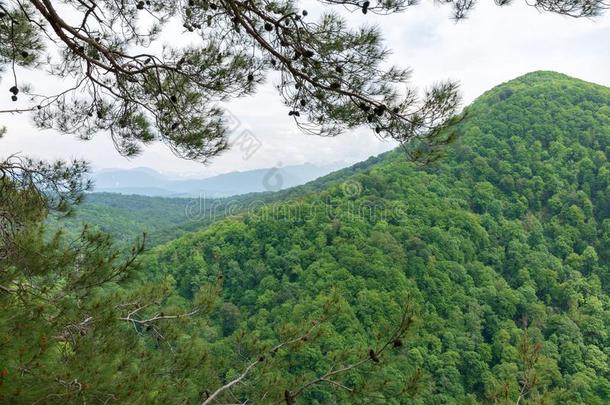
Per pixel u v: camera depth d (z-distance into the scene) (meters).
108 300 2.86
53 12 2.76
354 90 2.81
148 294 3.86
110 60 3.07
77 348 2.34
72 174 3.79
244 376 3.51
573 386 26.50
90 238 3.12
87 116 3.75
